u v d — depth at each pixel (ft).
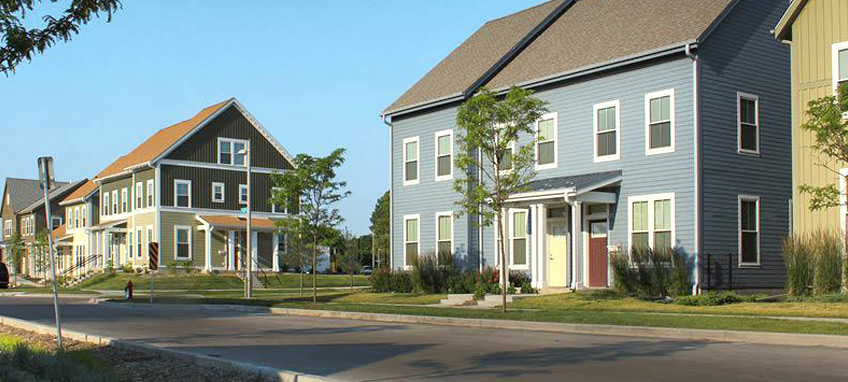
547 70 95.66
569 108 93.76
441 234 109.81
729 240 82.23
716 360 42.73
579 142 92.48
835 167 73.36
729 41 83.87
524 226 99.19
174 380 37.40
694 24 82.74
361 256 304.50
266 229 190.29
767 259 85.20
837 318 59.57
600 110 90.27
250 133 201.87
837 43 73.61
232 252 188.96
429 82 116.26
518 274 97.40
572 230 93.45
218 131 197.06
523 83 97.19
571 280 93.25
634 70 86.74
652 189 84.38
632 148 86.63
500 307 81.87
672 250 79.97
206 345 54.44
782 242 79.92
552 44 103.65
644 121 85.51
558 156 94.89
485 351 48.85
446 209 108.88
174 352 45.06
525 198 90.89
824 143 61.52
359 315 81.61
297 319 81.05
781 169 87.30
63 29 35.73
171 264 184.85
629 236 86.58
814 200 62.69
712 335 53.83
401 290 112.27
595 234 91.25
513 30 114.73
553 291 91.09
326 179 104.22
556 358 44.78
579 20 106.63
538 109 76.02
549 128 96.12
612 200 88.17
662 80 83.92
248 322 76.89
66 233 247.09
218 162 196.34
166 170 189.06
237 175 199.41
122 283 172.96
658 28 87.45
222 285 172.96
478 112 74.43
